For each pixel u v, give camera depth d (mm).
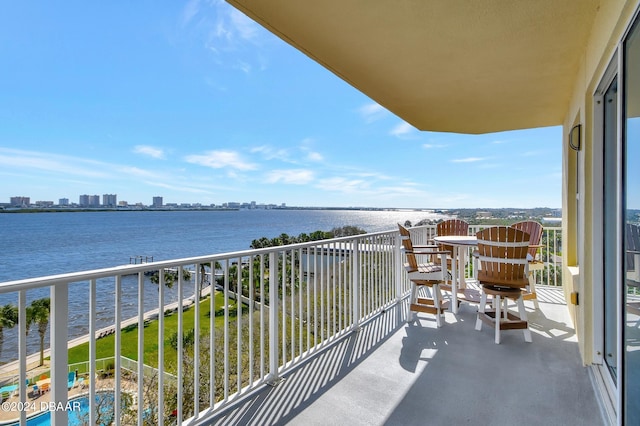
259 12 2094
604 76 2107
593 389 2404
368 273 4047
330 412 2207
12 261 27328
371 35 2354
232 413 2201
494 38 2377
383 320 4008
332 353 3102
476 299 4227
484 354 3043
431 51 2574
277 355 2666
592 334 2600
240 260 2406
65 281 1507
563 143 4473
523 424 2045
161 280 1882
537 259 4617
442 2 1959
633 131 1578
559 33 2289
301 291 2979
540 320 3947
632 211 1636
